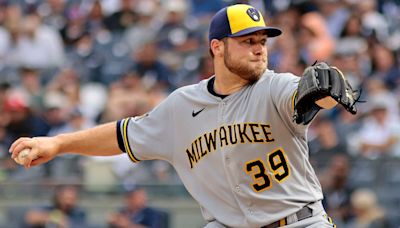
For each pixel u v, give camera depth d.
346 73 47.12
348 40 50.31
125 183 39.22
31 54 52.19
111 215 38.34
